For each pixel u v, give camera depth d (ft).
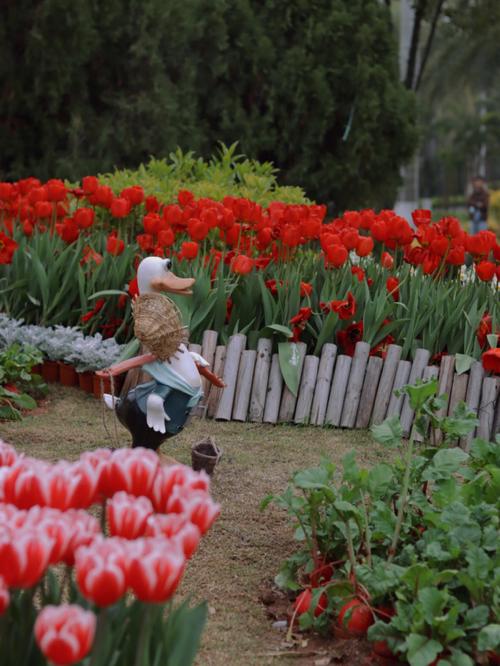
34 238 24.53
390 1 60.29
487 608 10.69
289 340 21.66
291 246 21.70
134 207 28.07
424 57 66.03
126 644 8.17
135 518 7.78
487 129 165.27
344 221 24.81
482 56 111.24
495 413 20.49
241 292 22.13
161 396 15.53
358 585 11.78
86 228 24.61
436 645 10.28
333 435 20.53
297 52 46.70
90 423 20.11
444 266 23.09
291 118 47.24
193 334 21.93
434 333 21.75
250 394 21.16
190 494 8.14
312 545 12.60
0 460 8.76
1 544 6.93
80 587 7.16
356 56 47.70
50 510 7.68
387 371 21.01
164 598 7.20
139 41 41.16
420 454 13.62
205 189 31.17
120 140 41.34
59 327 22.76
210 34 45.44
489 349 20.90
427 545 11.76
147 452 8.55
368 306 21.67
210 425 20.72
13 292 23.82
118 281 23.25
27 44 39.34
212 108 47.14
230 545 14.61
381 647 11.14
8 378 20.81
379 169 48.88
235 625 12.21
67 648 6.64
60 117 41.57
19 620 8.09
